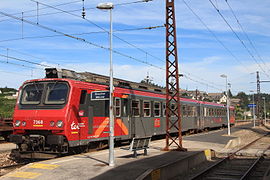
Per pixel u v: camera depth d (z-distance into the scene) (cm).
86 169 1003
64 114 1291
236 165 1409
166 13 1524
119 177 894
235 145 2252
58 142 1252
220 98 10681
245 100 15750
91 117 1453
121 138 1711
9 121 2255
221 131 3616
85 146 1456
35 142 1318
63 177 910
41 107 1351
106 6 1095
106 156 1289
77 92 1366
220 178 1107
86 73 1652
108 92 1091
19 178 912
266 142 2625
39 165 1057
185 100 2778
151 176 915
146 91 2039
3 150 1636
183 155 1337
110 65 1097
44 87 1394
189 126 2831
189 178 1052
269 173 1198
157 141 2095
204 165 1392
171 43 1519
